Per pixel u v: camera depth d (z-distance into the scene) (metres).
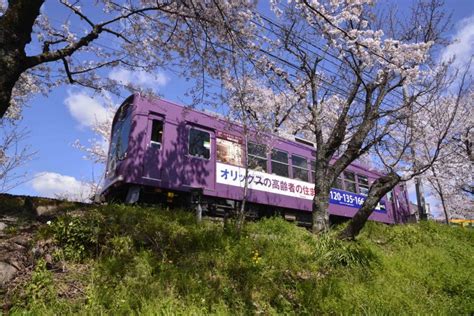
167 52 8.84
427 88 11.07
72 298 4.82
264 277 6.32
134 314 4.50
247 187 10.59
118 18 7.13
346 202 15.13
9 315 4.20
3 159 12.37
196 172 10.47
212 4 7.72
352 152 10.39
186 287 5.39
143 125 9.86
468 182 19.08
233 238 7.56
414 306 6.14
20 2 5.81
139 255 5.96
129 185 9.47
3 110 5.64
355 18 9.29
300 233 9.20
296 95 11.43
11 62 5.70
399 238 11.58
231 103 10.30
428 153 14.88
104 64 8.30
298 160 13.45
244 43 7.84
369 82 10.66
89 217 6.48
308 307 5.66
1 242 5.55
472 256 10.88
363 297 6.04
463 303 6.76
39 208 7.07
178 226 7.42
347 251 7.79
